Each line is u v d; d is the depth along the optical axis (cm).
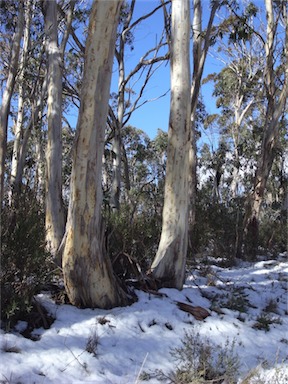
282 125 1638
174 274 664
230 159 2097
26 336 462
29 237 494
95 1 481
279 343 551
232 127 2369
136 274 644
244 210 1293
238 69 2111
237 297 687
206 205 1205
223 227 1111
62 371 399
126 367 434
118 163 1659
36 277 500
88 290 535
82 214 509
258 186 1211
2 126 932
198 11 1139
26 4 1225
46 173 784
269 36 1245
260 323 598
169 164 673
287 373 450
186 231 675
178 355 470
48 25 883
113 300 554
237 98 2331
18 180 1331
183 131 671
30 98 1509
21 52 1427
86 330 486
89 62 494
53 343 444
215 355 475
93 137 499
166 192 673
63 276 553
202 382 418
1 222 502
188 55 681
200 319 572
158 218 807
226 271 936
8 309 454
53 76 847
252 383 418
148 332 514
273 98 1252
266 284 838
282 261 1147
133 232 707
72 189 509
